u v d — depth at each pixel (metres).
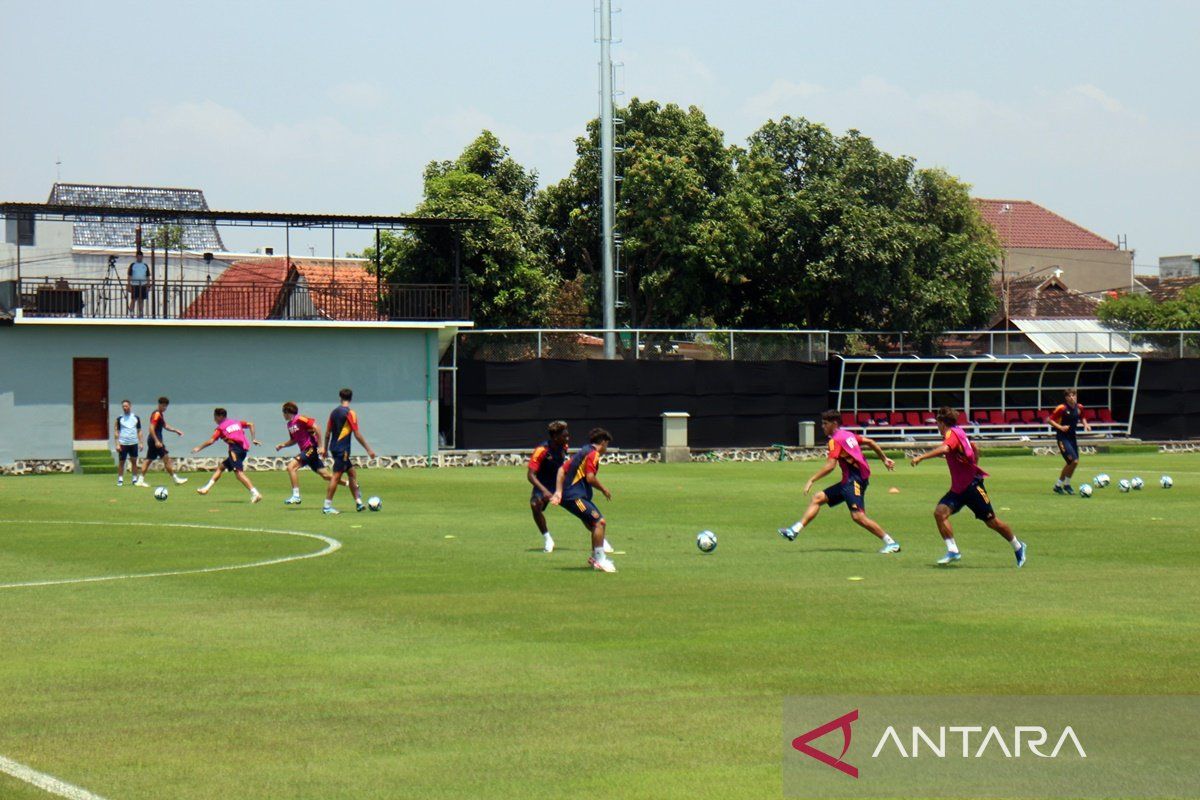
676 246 83.94
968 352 86.62
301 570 25.72
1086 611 20.55
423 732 13.43
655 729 13.53
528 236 85.75
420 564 26.62
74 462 64.31
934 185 90.62
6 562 27.16
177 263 104.06
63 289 66.81
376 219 67.50
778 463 71.12
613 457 72.00
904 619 19.83
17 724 13.76
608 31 74.25
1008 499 43.72
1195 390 86.00
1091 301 126.94
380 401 68.88
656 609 20.83
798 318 89.12
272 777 11.95
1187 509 39.66
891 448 79.06
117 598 22.16
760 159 87.06
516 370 71.25
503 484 52.88
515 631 18.89
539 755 12.62
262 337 67.06
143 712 14.23
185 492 48.59
